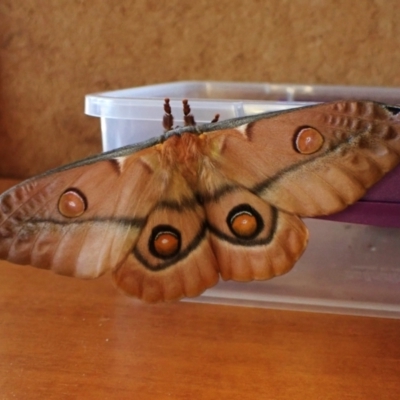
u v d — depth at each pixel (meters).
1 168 0.45
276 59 0.40
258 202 0.24
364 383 0.24
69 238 0.23
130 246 0.24
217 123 0.24
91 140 0.43
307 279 0.29
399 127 0.23
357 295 0.29
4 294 0.30
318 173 0.23
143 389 0.24
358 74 0.40
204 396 0.24
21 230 0.23
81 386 0.24
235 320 0.28
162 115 0.29
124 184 0.24
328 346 0.26
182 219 0.24
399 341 0.27
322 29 0.39
